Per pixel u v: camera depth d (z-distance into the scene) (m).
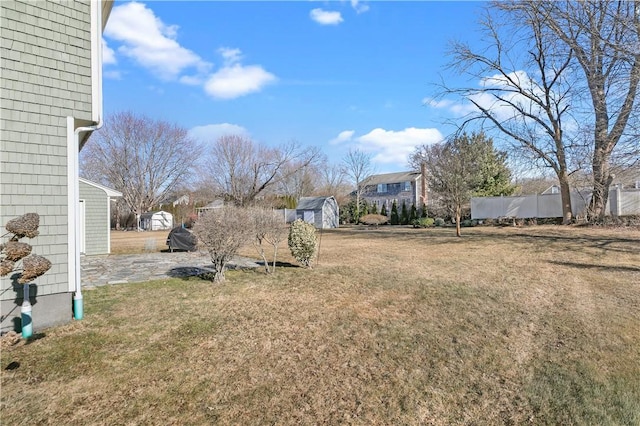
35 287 4.55
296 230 8.98
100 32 5.22
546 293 6.27
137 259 11.63
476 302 5.74
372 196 44.34
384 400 2.97
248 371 3.46
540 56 16.95
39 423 2.60
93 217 13.46
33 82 4.57
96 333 4.36
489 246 12.88
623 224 16.23
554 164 18.17
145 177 38.94
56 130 4.76
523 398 2.98
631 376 3.29
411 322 4.84
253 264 9.73
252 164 34.38
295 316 5.10
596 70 12.74
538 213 21.86
